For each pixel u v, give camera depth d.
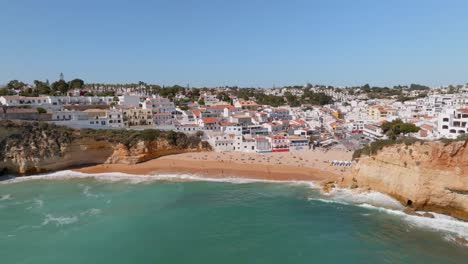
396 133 107.75
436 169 56.59
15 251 44.19
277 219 55.03
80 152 93.75
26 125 92.00
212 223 53.41
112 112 120.19
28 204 63.41
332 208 60.41
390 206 61.03
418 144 60.06
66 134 93.50
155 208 60.88
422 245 45.34
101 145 95.25
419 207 58.75
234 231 50.19
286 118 157.12
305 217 55.94
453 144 54.69
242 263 40.66
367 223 53.16
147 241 46.97
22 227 52.06
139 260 41.62
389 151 65.06
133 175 87.56
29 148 87.75
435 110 147.88
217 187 75.56
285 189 73.56
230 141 107.44
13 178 84.56
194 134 112.50
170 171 89.44
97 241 47.06
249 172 86.44
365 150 70.94
